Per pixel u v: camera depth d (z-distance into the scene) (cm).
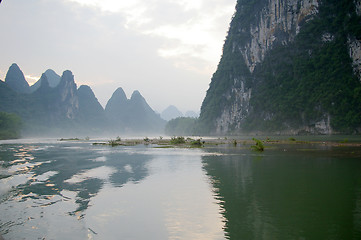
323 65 9606
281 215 762
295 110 9950
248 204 877
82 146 4612
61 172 1617
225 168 1662
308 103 9525
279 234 634
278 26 11606
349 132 8162
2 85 15875
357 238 602
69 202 948
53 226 723
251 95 12250
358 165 1650
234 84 13225
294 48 10894
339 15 9606
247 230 666
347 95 8525
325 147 3161
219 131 13562
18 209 872
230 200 928
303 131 9581
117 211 841
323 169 1521
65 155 2770
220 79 14512
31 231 689
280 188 1083
